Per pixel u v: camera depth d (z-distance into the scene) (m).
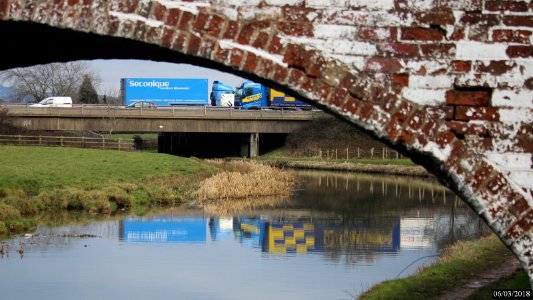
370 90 6.87
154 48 7.18
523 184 6.81
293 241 24.25
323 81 6.88
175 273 19.41
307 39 6.89
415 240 24.12
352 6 6.89
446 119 6.89
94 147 52.91
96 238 24.28
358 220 28.59
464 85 6.87
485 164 6.83
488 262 17.97
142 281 18.48
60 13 6.95
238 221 28.48
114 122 53.62
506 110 6.86
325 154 59.12
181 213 30.64
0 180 34.03
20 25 7.14
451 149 6.85
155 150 68.94
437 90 6.88
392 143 6.93
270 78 6.90
